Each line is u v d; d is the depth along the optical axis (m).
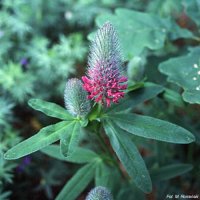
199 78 0.34
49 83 0.51
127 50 0.38
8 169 0.40
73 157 0.36
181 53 0.43
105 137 0.48
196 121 0.46
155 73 0.40
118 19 0.40
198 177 0.43
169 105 0.44
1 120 0.42
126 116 0.29
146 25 0.40
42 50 0.51
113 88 0.28
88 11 0.58
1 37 0.51
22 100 0.46
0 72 0.46
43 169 0.46
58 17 0.59
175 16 0.60
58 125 0.28
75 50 0.52
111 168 0.37
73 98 0.28
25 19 0.54
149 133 0.28
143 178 0.27
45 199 0.46
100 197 0.27
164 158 0.39
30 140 0.27
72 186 0.33
